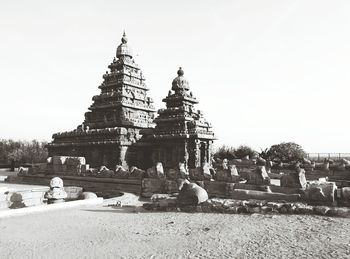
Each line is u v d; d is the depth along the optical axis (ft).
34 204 72.23
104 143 117.08
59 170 107.96
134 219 42.16
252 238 30.22
